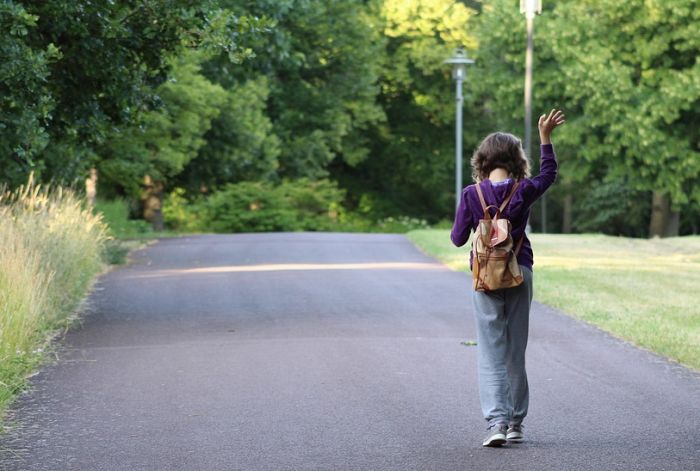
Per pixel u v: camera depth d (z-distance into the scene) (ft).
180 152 172.45
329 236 153.89
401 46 266.98
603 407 36.60
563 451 30.45
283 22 205.67
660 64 185.37
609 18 186.09
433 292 74.79
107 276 89.56
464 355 47.62
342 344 50.98
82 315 63.57
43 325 53.42
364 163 290.76
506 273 30.37
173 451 30.89
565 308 64.39
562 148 207.72
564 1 197.98
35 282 53.78
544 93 196.03
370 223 271.08
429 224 294.05
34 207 79.30
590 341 52.01
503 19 196.75
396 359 46.57
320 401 37.78
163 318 62.13
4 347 41.37
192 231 223.71
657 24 180.24
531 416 35.24
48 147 103.14
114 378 42.55
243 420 34.83
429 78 273.75
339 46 231.50
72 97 70.79
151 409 36.68
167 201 231.30
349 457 29.99
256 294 74.49
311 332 55.31
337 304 68.08
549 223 322.14
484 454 30.17
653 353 48.32
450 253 111.34
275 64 136.67
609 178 192.85
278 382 41.42
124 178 172.65
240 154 204.33
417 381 41.45
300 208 238.07
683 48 178.81
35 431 33.53
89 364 45.93
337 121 240.73
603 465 28.91
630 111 180.34
